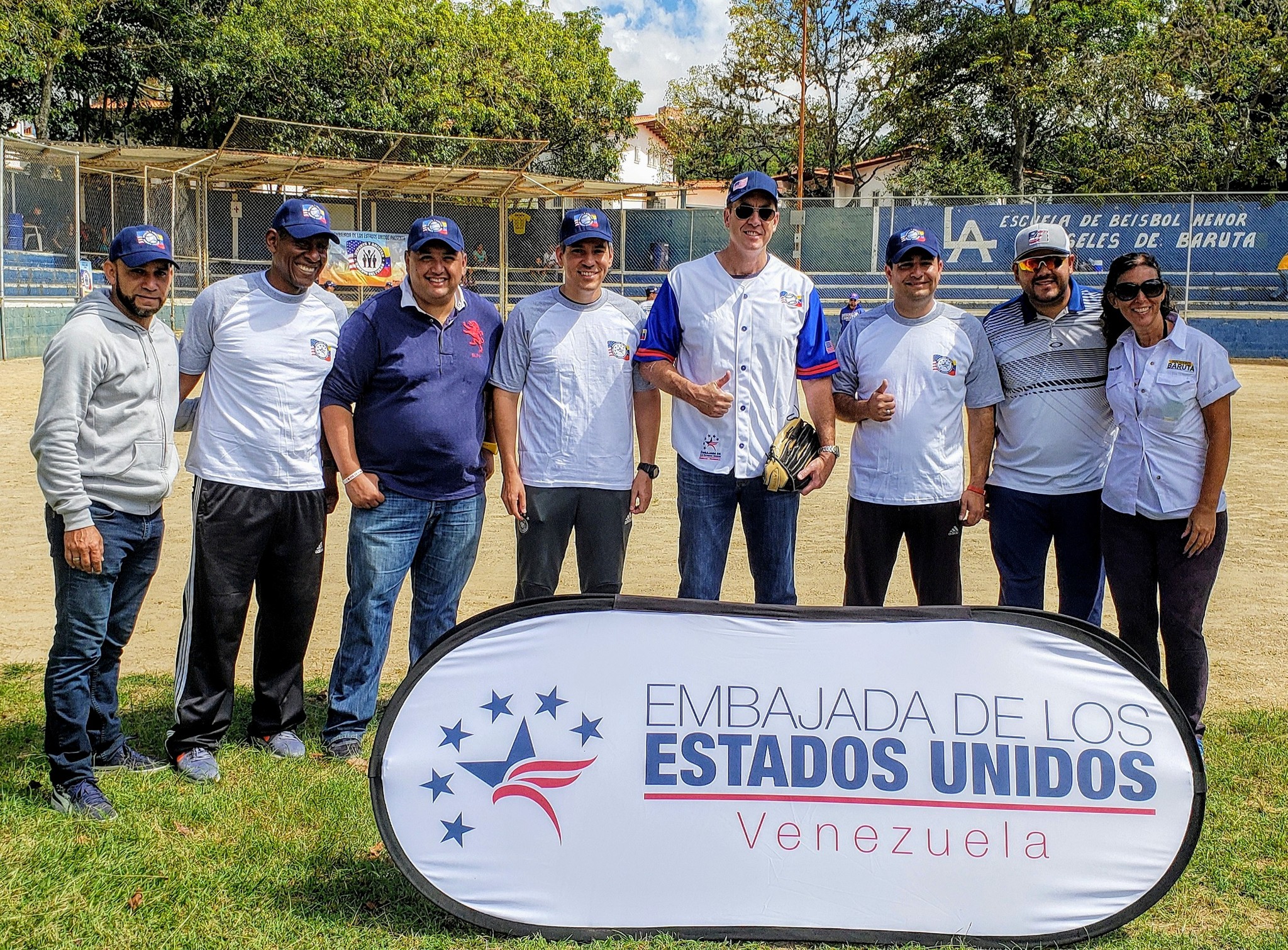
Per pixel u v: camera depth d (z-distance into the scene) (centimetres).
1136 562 429
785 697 320
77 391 378
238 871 346
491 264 3344
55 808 380
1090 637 321
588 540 460
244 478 423
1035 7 3747
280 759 438
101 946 303
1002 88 3766
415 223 437
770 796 316
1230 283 2553
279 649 450
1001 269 2720
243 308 426
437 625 476
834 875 313
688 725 319
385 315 443
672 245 3084
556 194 3083
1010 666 321
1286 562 795
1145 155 3155
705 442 438
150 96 3438
